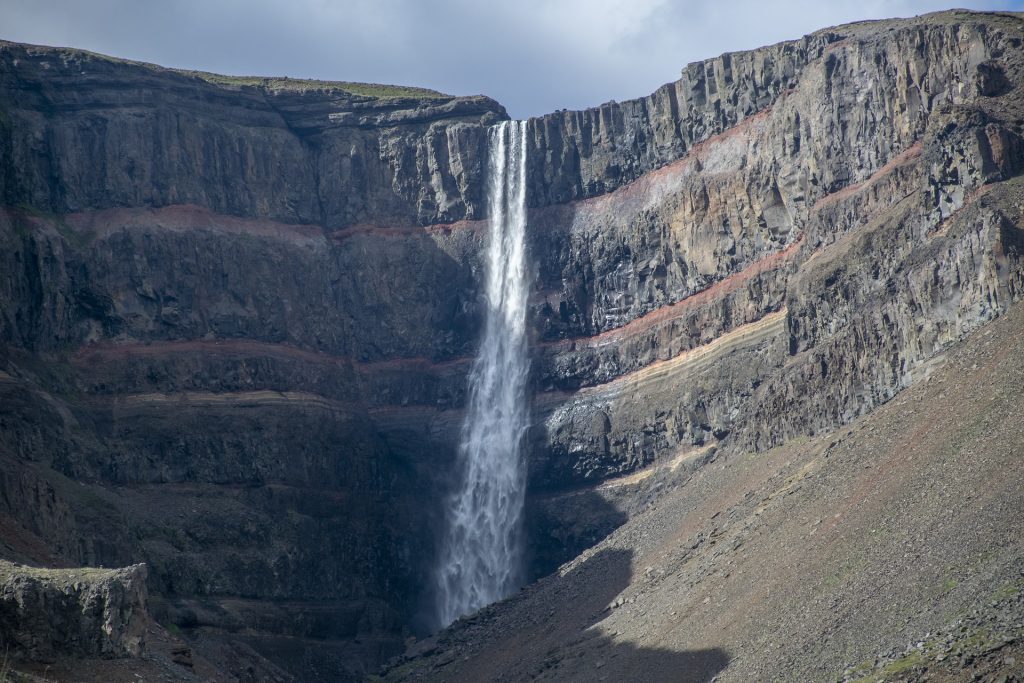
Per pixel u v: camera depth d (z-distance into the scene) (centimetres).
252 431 18362
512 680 12775
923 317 13600
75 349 18125
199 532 17100
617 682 11106
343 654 17250
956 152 14212
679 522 14512
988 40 15275
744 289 17325
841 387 14450
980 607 8381
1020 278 12794
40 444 16388
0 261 17525
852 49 16738
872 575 9794
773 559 11356
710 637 10856
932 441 11031
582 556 15675
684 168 18762
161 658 11231
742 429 15800
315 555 17862
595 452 18362
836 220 16300
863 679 8406
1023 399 10444
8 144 18425
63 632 10625
